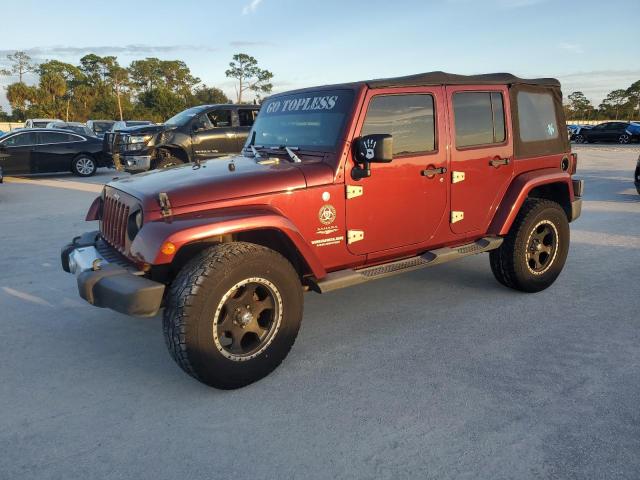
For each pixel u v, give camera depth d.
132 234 3.35
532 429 2.78
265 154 4.11
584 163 18.75
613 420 2.85
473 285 5.23
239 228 3.14
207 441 2.75
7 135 15.41
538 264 4.92
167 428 2.87
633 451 2.59
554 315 4.41
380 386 3.28
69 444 2.74
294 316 3.42
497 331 4.10
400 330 4.17
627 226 7.89
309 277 3.66
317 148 3.79
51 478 2.48
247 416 2.98
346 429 2.83
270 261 3.23
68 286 5.32
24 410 3.07
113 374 3.50
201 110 12.43
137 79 90.50
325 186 3.59
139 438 2.78
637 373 3.37
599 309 4.52
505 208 4.59
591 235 7.34
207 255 3.10
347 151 3.65
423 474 2.46
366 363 3.61
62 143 16.08
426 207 4.12
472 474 2.45
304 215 3.54
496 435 2.74
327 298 4.94
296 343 3.96
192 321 2.98
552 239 4.91
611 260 6.03
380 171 3.81
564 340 3.90
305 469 2.52
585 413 2.92
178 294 3.00
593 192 11.48
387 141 3.38
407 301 4.82
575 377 3.33
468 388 3.22
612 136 33.94
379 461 2.56
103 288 3.10
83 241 4.11
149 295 2.98
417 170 4.01
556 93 5.12
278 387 3.30
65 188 13.41
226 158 4.29
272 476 2.47
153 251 2.97
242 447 2.69
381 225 3.91
